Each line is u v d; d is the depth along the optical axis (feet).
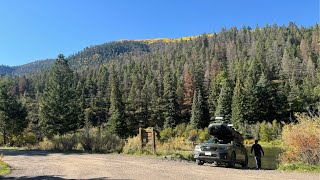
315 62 451.12
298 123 52.65
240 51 566.77
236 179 37.14
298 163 48.44
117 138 92.02
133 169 48.03
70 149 96.84
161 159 65.62
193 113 295.07
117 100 295.07
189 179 37.40
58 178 39.91
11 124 192.24
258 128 219.20
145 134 82.43
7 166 52.60
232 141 57.00
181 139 91.97
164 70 506.89
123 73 526.98
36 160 64.85
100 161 61.52
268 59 483.51
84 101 359.46
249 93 279.49
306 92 283.59
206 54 596.70
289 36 595.47
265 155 104.27
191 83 371.35
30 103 303.89
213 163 59.98
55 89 199.52
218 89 343.46
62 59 221.25
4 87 195.62
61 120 197.16
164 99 318.65
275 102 288.51
